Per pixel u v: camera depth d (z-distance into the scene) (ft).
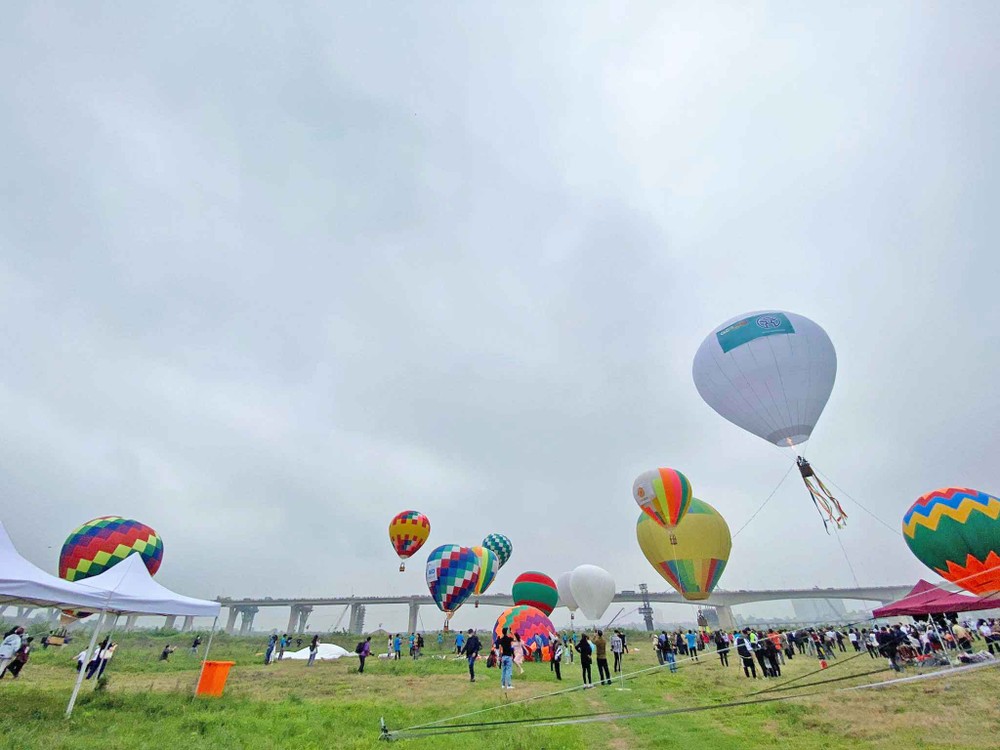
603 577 123.85
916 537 81.66
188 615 45.75
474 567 110.52
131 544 91.76
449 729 37.09
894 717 37.50
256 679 71.87
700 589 107.96
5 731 31.42
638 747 32.35
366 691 58.44
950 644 70.79
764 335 73.51
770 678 63.36
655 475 92.94
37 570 38.27
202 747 30.25
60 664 79.82
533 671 82.79
